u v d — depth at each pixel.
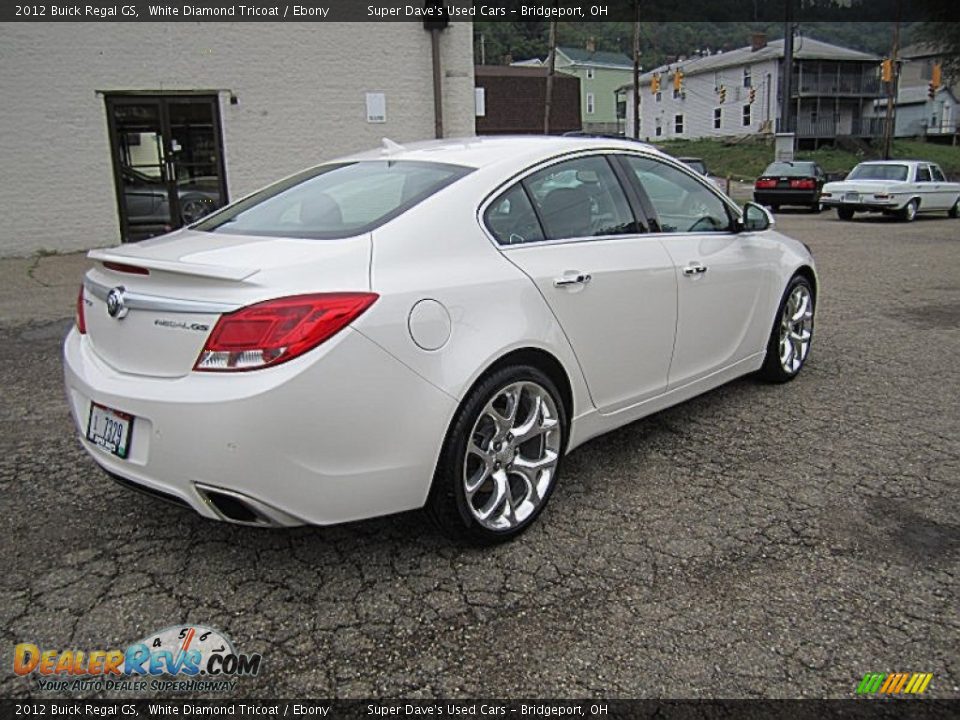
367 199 3.08
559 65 66.31
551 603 2.67
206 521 3.24
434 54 13.15
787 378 5.06
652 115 60.09
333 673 2.34
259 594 2.73
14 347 6.16
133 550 3.02
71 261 11.09
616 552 2.99
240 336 2.42
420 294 2.69
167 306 2.54
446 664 2.38
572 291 3.22
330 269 2.59
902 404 4.64
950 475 3.64
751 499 3.42
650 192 3.87
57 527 3.20
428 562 2.93
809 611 2.60
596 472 3.72
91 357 2.85
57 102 11.51
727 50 67.69
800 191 22.00
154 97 11.98
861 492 3.47
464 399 2.80
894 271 10.07
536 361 3.10
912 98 59.72
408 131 13.40
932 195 19.48
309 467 2.49
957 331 6.50
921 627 2.51
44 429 4.32
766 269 4.59
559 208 3.37
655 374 3.78
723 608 2.63
